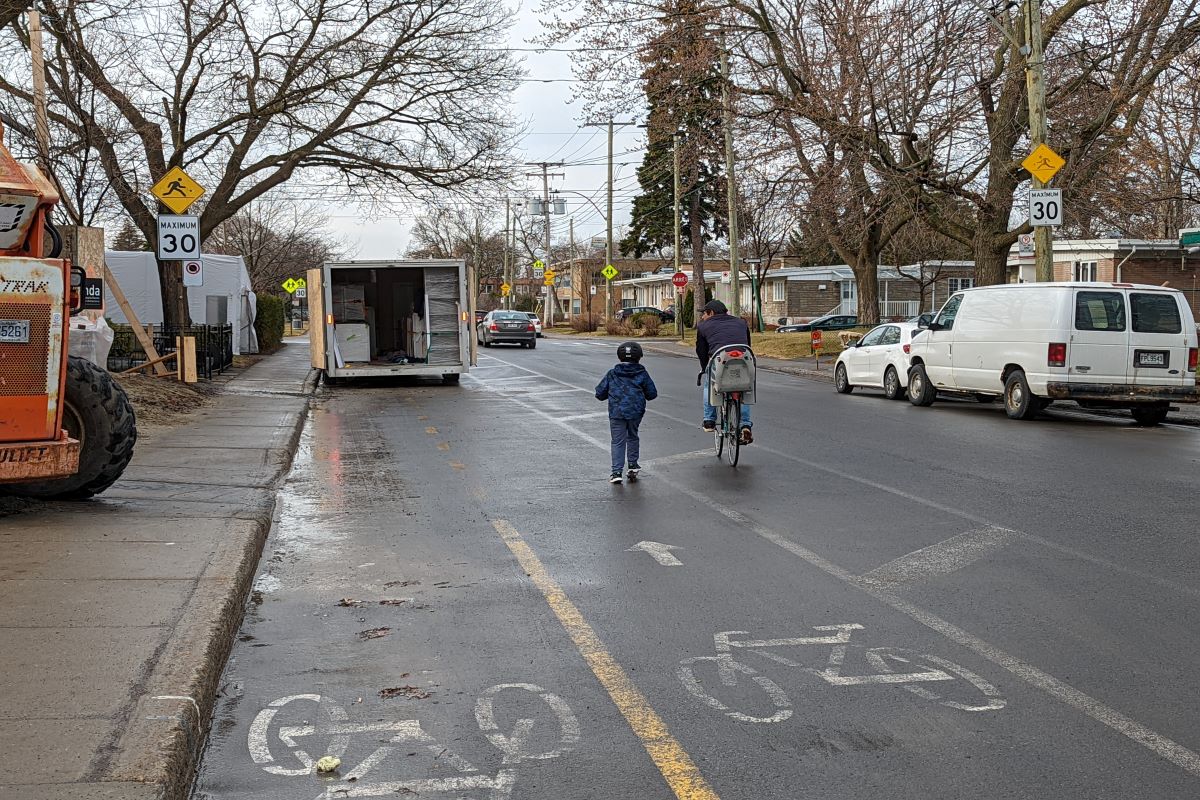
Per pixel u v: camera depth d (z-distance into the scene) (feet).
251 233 203.62
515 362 118.83
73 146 67.26
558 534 30.35
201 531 28.07
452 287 88.94
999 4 81.15
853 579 25.09
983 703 17.29
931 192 91.66
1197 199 79.30
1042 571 25.57
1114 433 53.57
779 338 140.97
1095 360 57.31
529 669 19.06
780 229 196.34
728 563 26.73
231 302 117.70
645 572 25.91
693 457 45.24
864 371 77.36
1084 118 82.23
